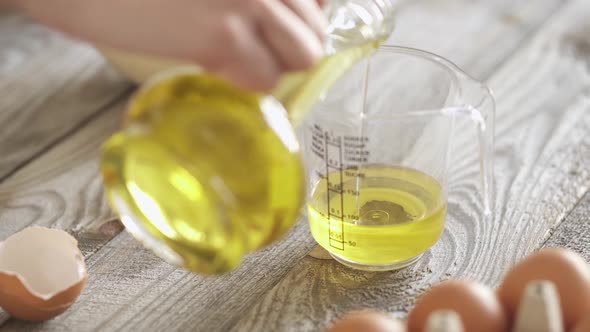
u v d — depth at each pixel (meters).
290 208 0.65
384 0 0.72
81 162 0.90
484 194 0.80
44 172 0.89
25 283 0.72
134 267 0.79
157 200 0.65
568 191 0.85
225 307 0.75
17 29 1.08
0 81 1.00
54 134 0.93
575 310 0.69
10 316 0.74
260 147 0.63
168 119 0.63
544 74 1.00
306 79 0.67
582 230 0.81
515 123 0.94
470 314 0.68
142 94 0.65
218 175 0.63
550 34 1.06
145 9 0.64
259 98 0.64
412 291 0.76
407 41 1.05
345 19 0.71
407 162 0.75
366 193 0.76
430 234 0.76
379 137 0.74
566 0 1.12
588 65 1.01
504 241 0.80
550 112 0.95
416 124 0.74
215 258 0.66
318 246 0.80
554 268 0.70
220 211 0.63
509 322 0.70
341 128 0.74
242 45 0.63
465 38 1.05
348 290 0.76
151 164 0.64
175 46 0.64
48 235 0.75
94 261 0.79
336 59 0.69
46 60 1.03
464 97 0.77
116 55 0.94
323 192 0.76
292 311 0.75
